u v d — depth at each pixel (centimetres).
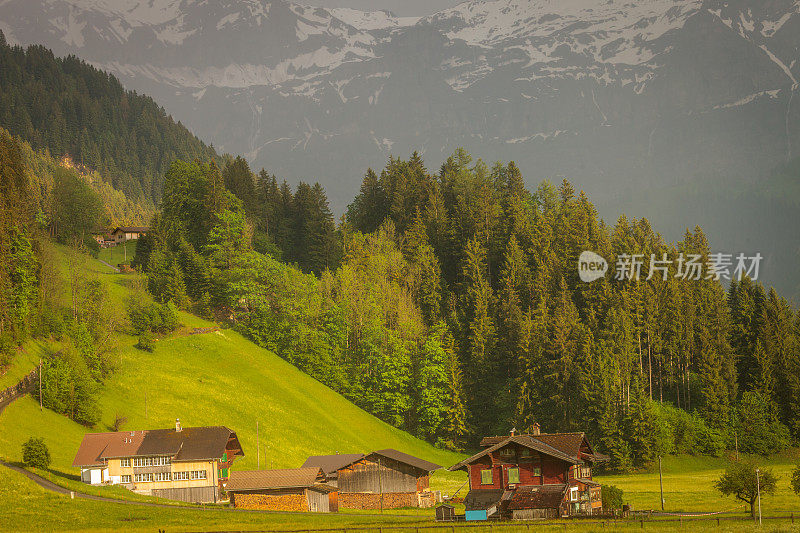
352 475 16300
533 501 13250
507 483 14012
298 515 14000
